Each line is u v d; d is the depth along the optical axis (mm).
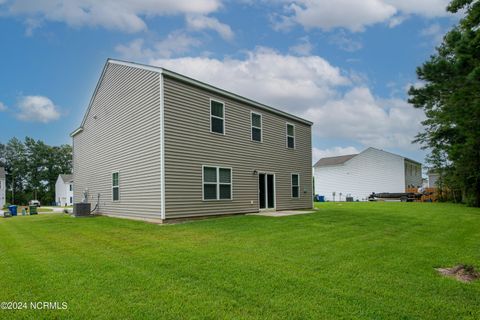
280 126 16047
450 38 11922
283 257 5688
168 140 10484
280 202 15594
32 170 60688
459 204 22875
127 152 12344
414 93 16438
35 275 4609
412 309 3502
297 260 5488
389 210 16328
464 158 19672
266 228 9102
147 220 10828
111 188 13602
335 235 8102
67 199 52000
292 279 4453
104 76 14438
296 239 7461
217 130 12406
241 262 5312
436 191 29000
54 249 6457
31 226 10562
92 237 7832
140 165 11414
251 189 13836
